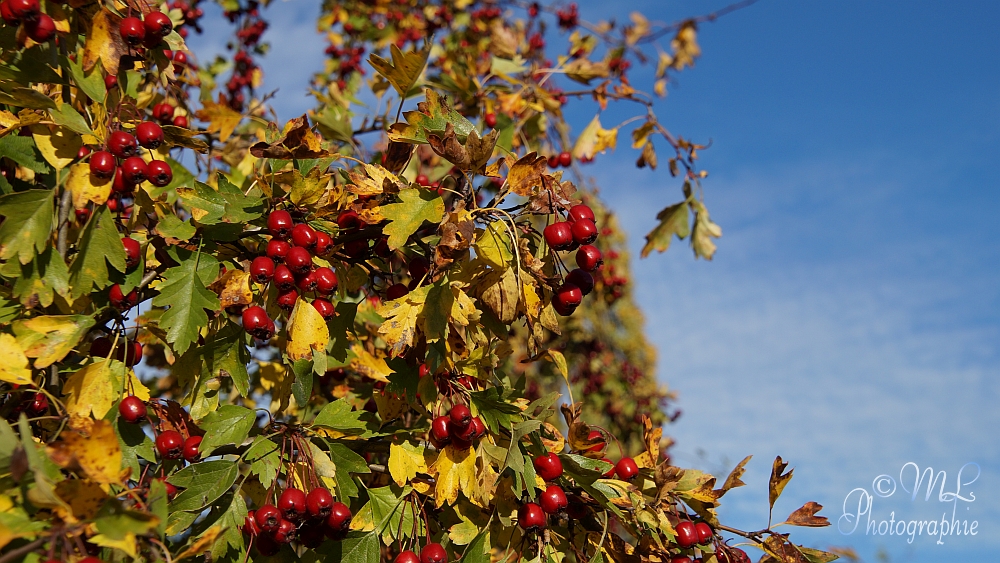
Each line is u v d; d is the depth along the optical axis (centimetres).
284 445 45
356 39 100
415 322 45
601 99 74
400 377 48
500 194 45
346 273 50
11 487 38
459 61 82
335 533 45
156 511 39
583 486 46
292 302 45
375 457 56
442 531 47
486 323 47
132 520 37
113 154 43
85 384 43
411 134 46
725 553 47
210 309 44
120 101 45
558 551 46
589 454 48
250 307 44
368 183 46
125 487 39
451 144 44
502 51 78
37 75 44
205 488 43
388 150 49
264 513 43
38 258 43
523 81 74
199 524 43
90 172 43
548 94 72
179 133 45
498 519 47
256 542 44
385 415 50
